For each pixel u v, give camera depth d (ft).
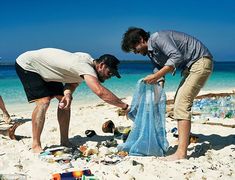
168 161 15.93
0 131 21.38
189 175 14.32
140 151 16.92
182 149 16.29
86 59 16.80
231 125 23.39
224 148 18.06
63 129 18.89
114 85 62.34
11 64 222.89
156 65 17.04
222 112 27.17
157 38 15.96
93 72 16.35
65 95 17.65
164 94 17.16
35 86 17.37
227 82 70.03
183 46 16.01
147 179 13.99
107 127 22.12
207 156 16.74
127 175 14.24
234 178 14.14
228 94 35.83
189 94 15.99
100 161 16.03
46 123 25.11
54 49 17.34
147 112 16.99
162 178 14.08
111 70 16.65
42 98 17.48
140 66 214.48
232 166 15.47
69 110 18.80
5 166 15.47
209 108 28.96
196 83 15.96
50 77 17.22
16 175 14.06
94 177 13.61
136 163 15.48
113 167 15.14
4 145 18.85
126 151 17.43
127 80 74.90
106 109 31.86
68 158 16.33
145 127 16.96
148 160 16.08
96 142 19.35
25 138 20.98
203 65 15.96
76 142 20.24
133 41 16.21
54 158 16.20
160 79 17.81
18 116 29.89
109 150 17.46
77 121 25.89
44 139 20.61
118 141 20.06
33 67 17.35
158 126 17.10
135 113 17.28
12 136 20.34
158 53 16.26
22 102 40.01
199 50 16.08
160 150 16.98
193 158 16.46
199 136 20.86
